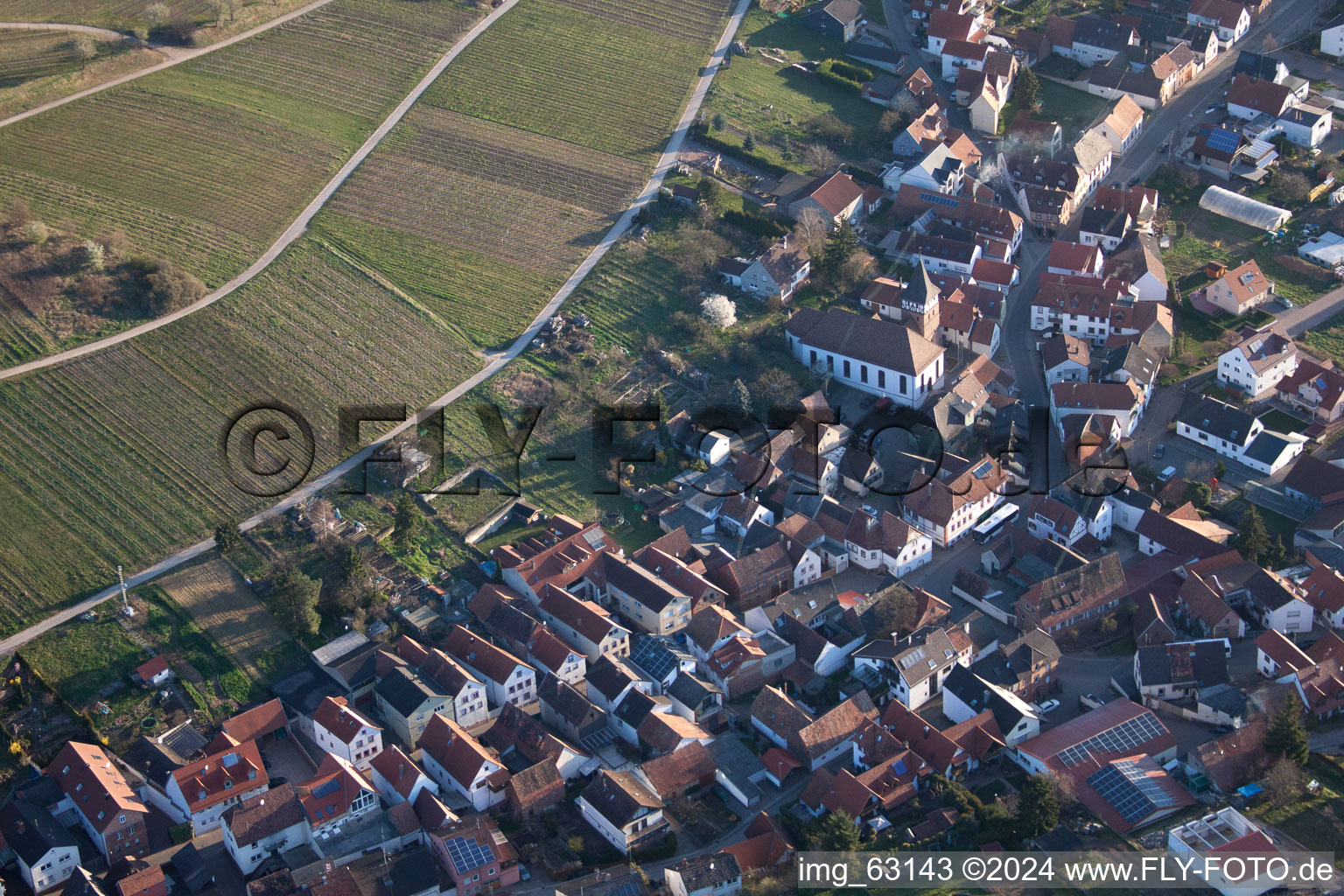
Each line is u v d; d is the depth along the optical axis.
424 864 171.62
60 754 186.88
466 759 184.00
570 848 178.00
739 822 185.25
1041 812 177.75
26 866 175.50
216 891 175.00
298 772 190.38
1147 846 177.62
